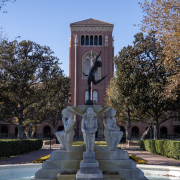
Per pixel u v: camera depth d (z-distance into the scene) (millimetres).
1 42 29391
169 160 16594
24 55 30703
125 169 8445
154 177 9984
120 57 25562
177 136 52062
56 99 38219
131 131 57938
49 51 31922
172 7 17219
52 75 31734
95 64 10211
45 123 56594
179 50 16859
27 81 31000
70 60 58500
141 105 24344
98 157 8773
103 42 56156
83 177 7129
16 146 19562
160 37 18250
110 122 9156
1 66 28703
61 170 8352
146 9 18109
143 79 23953
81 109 8906
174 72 21453
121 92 25922
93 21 57562
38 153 22203
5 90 28672
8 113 30234
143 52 24484
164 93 21172
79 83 54594
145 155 20641
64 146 9125
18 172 11062
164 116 35062
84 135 8367
